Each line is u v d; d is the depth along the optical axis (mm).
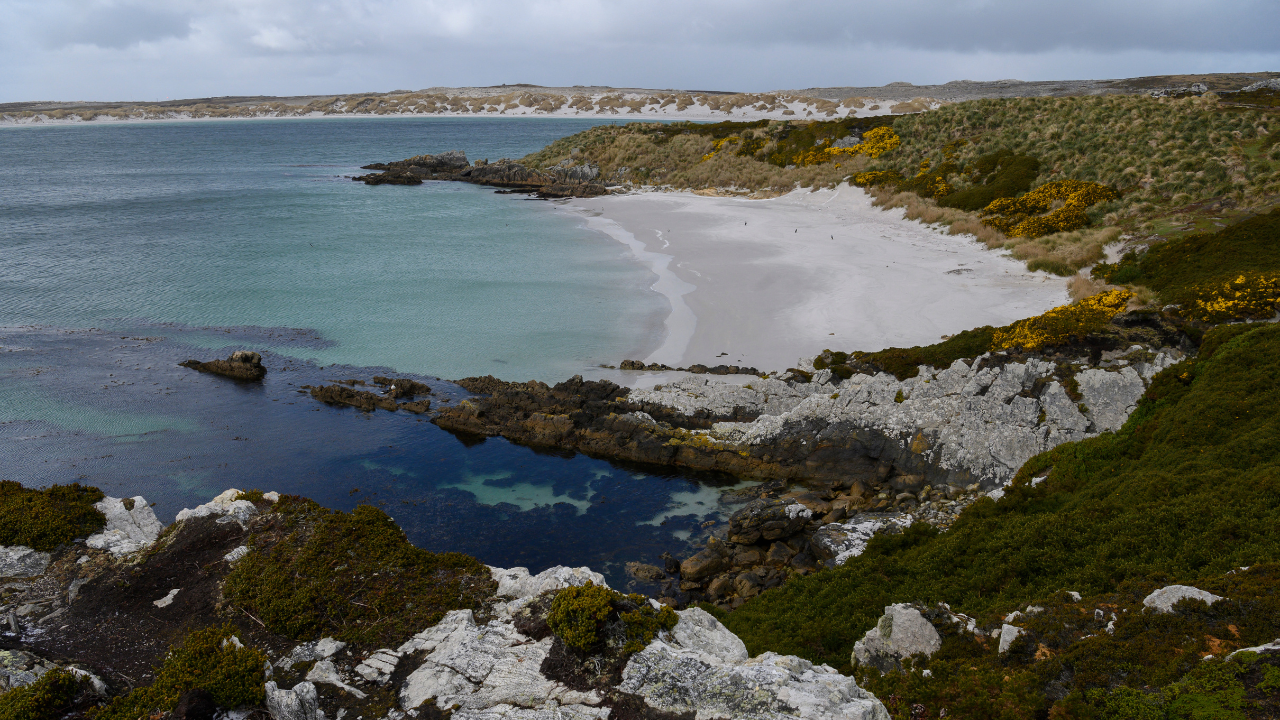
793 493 28125
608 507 27484
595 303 46781
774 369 35719
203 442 31391
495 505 27531
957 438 27016
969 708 11492
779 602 19984
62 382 36625
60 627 14070
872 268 50281
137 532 17047
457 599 14469
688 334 40938
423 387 35906
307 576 15094
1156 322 30578
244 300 48781
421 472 29719
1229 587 12570
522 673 11656
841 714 10023
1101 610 13133
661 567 23938
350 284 51875
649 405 32781
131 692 12258
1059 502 21656
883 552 21922
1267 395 21312
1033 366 28062
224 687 11727
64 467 29047
